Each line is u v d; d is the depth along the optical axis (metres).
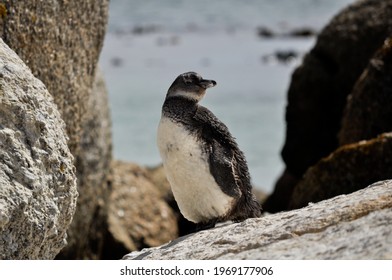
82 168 13.47
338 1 66.69
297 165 16.66
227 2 66.00
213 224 8.52
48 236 6.85
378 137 11.64
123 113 25.09
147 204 15.75
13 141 6.70
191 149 8.17
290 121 16.78
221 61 36.00
